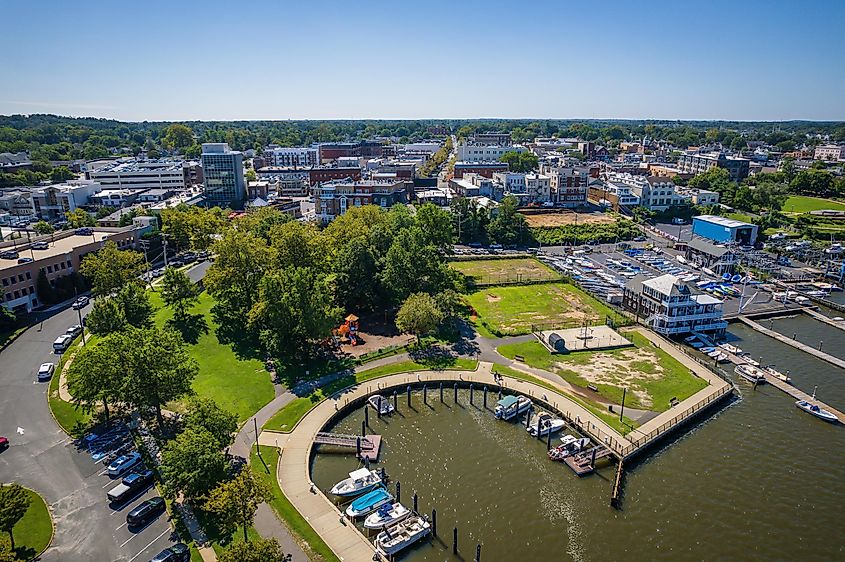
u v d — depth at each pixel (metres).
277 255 122.25
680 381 97.38
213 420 66.69
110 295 117.88
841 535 64.75
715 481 73.44
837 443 82.44
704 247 171.62
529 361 104.31
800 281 157.38
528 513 66.69
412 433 83.06
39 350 101.38
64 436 75.75
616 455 76.56
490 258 178.38
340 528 61.44
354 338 111.12
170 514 61.16
